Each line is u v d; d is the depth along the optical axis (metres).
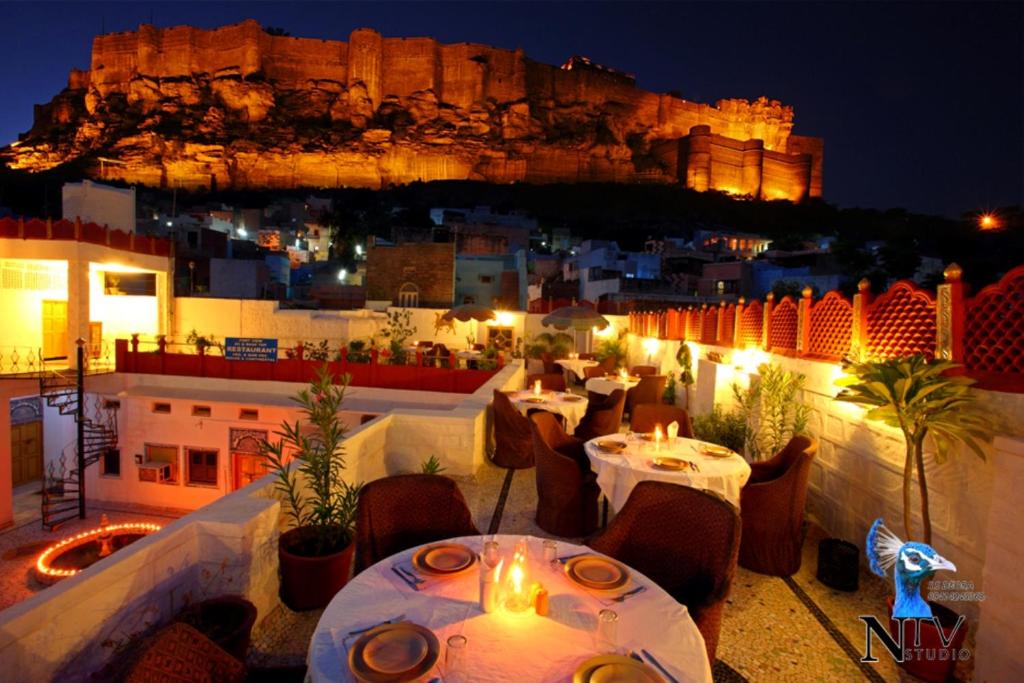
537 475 4.89
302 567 3.16
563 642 1.89
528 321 20.33
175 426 13.46
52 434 15.27
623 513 2.97
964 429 2.96
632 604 2.14
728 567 2.54
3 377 12.98
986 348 3.20
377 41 102.19
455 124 104.62
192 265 25.25
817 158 123.19
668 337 12.93
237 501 3.24
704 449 4.41
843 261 29.28
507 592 2.10
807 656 3.04
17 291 14.98
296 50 101.00
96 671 2.28
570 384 15.50
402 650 1.76
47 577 10.75
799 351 5.75
